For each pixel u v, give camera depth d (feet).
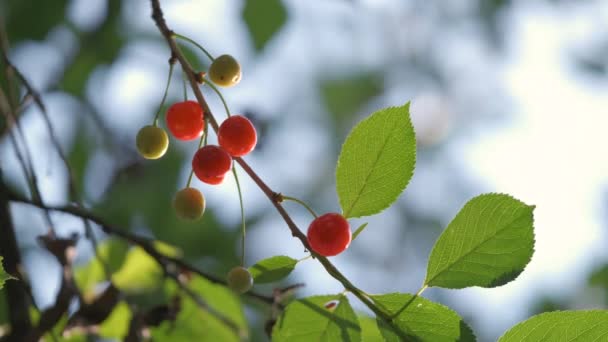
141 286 2.48
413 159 1.89
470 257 1.88
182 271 2.38
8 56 2.36
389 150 1.90
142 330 2.30
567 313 1.85
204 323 2.39
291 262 1.89
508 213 1.88
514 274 1.87
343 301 1.90
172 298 2.36
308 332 1.90
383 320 1.87
